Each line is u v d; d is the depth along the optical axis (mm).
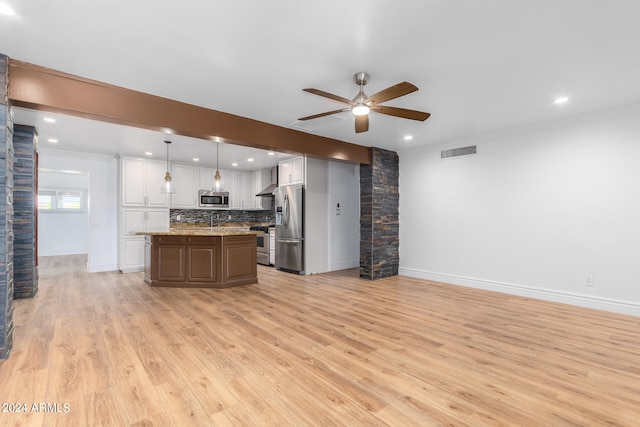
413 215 5680
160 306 3848
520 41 2223
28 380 2127
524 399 1949
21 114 3740
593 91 3109
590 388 2068
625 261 3572
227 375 2221
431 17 1960
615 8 1863
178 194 6809
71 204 9281
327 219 6266
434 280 5363
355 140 5016
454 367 2348
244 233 4980
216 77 2783
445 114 3793
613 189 3645
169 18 1970
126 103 2992
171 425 1699
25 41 2215
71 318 3387
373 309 3752
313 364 2389
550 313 3605
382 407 1868
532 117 3930
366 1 1812
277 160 6586
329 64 2561
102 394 1975
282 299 4188
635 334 2973
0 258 2395
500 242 4586
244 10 1893
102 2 1813
